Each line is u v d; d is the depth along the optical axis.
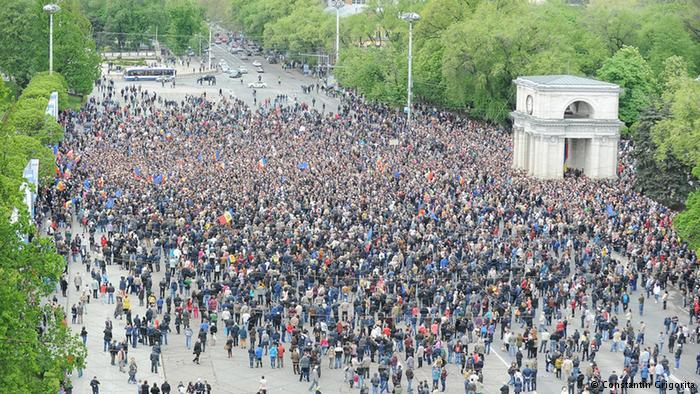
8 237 111.38
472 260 183.50
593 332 164.88
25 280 112.62
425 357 154.75
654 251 194.25
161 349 159.00
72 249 192.88
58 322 114.06
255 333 158.12
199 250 186.38
